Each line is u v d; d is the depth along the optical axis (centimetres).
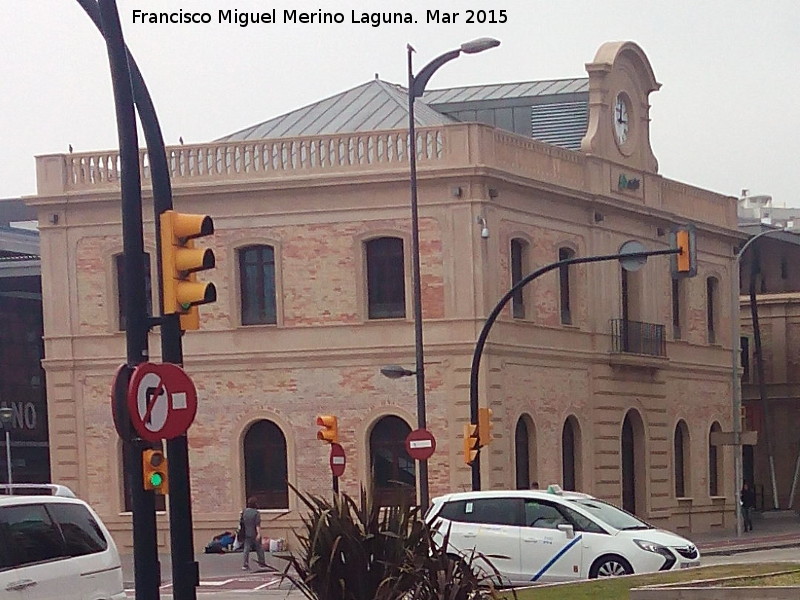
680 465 4869
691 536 4638
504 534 2381
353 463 3828
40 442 5175
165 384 1340
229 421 3900
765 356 6431
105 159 3978
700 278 4972
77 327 3975
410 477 3812
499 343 3825
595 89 4384
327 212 3853
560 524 2367
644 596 1733
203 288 1402
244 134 4497
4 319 5081
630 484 4544
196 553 3809
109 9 1386
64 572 1487
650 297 4603
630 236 4478
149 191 3919
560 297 4156
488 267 3788
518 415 3916
